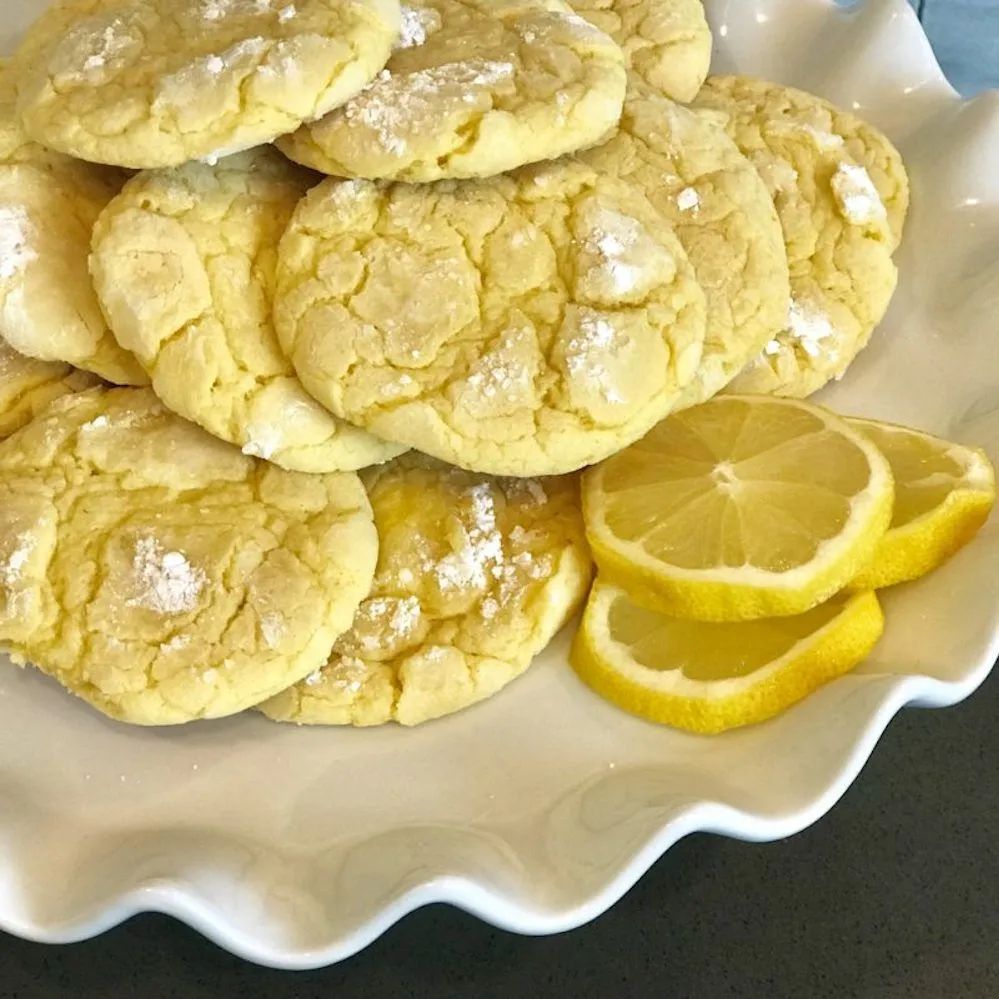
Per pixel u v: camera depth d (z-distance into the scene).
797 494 0.38
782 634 0.38
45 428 0.38
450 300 0.37
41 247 0.38
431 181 0.37
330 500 0.38
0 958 0.38
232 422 0.37
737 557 0.38
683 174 0.40
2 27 0.47
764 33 0.48
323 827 0.37
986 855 0.39
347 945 0.34
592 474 0.40
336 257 0.37
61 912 0.35
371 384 0.36
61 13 0.40
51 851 0.37
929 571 0.38
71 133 0.36
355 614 0.38
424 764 0.38
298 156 0.37
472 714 0.38
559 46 0.38
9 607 0.37
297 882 0.36
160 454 0.38
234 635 0.36
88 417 0.39
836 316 0.42
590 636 0.38
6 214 0.39
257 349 0.37
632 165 0.40
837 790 0.35
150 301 0.37
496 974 0.38
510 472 0.37
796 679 0.37
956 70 0.54
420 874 0.34
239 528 0.37
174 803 0.37
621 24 0.43
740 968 0.38
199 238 0.38
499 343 0.37
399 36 0.38
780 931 0.38
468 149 0.36
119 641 0.36
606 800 0.36
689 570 0.38
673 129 0.40
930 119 0.46
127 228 0.37
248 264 0.38
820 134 0.44
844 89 0.47
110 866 0.36
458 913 0.38
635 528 0.39
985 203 0.44
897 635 0.38
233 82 0.36
